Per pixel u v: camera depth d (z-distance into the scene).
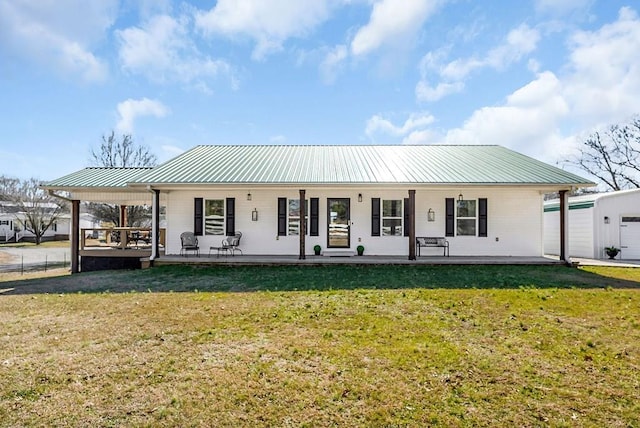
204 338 4.94
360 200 12.88
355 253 12.57
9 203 37.75
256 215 12.93
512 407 3.27
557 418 3.11
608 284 8.31
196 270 10.53
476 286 8.06
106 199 12.98
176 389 3.56
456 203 12.88
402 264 10.96
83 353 4.43
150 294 7.58
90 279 9.64
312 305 6.54
